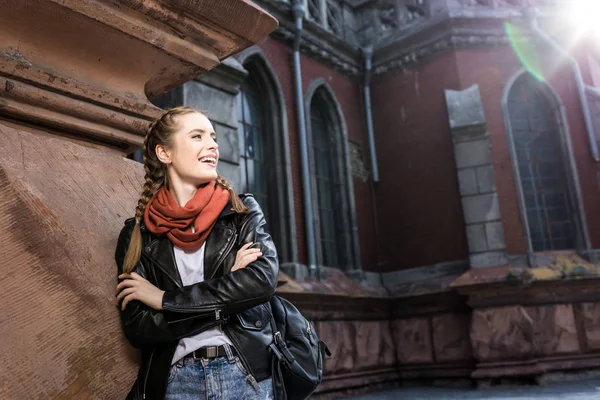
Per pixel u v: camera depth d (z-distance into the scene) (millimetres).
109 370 1598
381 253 11133
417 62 11227
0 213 1447
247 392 1451
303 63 10500
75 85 1936
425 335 10047
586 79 11148
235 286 1426
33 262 1486
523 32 10805
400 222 10977
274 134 9703
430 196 10641
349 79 11656
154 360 1495
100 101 2021
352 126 11391
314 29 10570
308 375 1605
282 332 1641
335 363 8945
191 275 1535
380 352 10000
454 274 10039
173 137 1630
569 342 9164
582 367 9031
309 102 10383
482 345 8906
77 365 1538
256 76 9859
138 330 1466
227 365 1452
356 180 11109
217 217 1583
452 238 10234
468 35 10727
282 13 10039
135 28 1970
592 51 11414
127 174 1982
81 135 2043
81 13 1838
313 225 9773
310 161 10070
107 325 1600
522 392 7867
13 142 1625
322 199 10711
